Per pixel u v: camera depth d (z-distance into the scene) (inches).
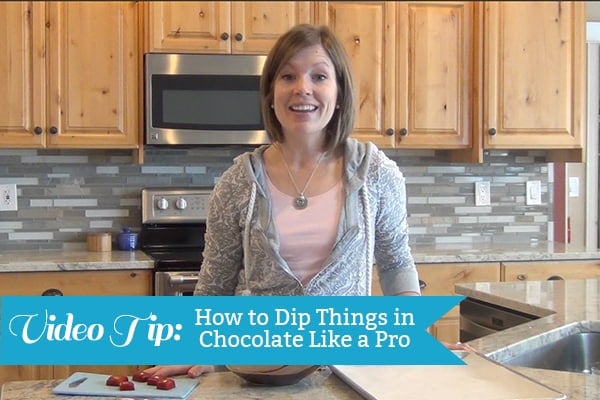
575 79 141.8
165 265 117.2
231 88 129.3
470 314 90.0
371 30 135.3
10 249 135.0
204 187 137.7
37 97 124.3
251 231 57.8
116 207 138.4
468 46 139.1
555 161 150.6
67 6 125.0
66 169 136.8
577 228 178.2
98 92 126.3
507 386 46.2
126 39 127.1
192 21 128.8
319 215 58.3
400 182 61.9
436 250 136.3
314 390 47.6
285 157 59.2
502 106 139.3
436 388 45.8
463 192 151.8
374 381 47.5
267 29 131.0
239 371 48.5
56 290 114.4
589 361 67.7
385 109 136.2
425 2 137.2
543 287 89.5
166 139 127.7
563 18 140.9
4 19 122.8
